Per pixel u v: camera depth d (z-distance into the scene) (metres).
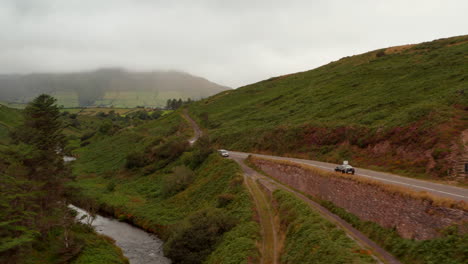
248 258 25.08
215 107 126.81
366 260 18.11
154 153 77.69
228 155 60.59
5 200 31.88
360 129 47.53
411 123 40.22
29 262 30.17
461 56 72.31
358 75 91.88
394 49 114.31
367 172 35.12
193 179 56.44
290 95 102.31
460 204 17.08
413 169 33.22
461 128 33.97
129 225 47.56
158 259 35.00
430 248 17.05
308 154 51.53
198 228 34.06
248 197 37.41
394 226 20.91
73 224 40.69
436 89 54.06
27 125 52.03
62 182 45.53
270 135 65.50
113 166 84.62
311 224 25.08
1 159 40.97
